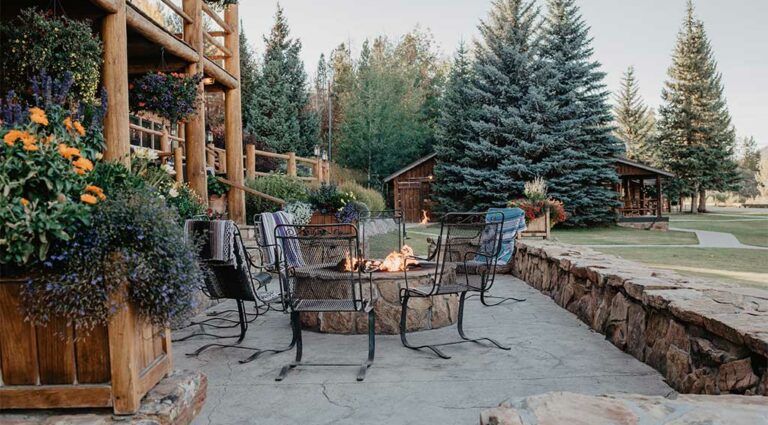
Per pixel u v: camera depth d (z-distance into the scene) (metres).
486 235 4.94
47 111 2.15
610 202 18.73
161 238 1.95
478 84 20.52
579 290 4.34
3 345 1.90
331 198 8.85
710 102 29.08
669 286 2.99
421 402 2.48
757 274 7.08
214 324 4.38
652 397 1.68
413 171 23.27
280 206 8.64
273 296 3.79
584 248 5.77
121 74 4.62
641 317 3.10
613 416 1.50
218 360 3.25
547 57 20.03
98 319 1.82
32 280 1.81
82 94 4.05
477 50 21.30
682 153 29.41
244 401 2.53
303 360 3.23
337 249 3.63
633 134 35.53
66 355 1.90
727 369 2.14
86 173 1.99
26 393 1.89
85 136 2.29
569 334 3.76
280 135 23.86
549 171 18.66
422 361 3.16
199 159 6.43
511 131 19.09
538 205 8.80
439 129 22.03
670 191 29.84
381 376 2.88
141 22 5.08
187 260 2.07
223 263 3.29
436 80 29.31
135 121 11.04
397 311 3.92
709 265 8.30
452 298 4.16
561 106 19.42
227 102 7.96
